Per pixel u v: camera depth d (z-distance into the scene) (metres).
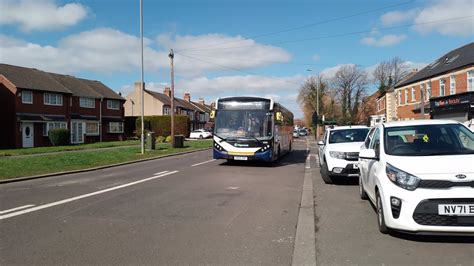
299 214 7.64
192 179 12.98
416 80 43.25
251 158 16.94
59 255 5.25
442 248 5.39
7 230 6.50
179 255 5.24
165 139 48.91
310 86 84.75
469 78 32.81
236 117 17.31
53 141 38.31
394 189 5.68
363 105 79.56
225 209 8.15
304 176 13.95
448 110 32.75
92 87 53.12
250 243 5.78
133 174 14.57
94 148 32.09
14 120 37.69
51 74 47.72
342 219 7.18
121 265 4.87
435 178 5.43
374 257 5.09
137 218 7.32
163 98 75.25
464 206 5.26
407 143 6.78
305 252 5.34
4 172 14.27
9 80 37.94
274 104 17.84
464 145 6.64
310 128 85.00
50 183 12.25
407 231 5.50
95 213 7.74
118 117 55.50
